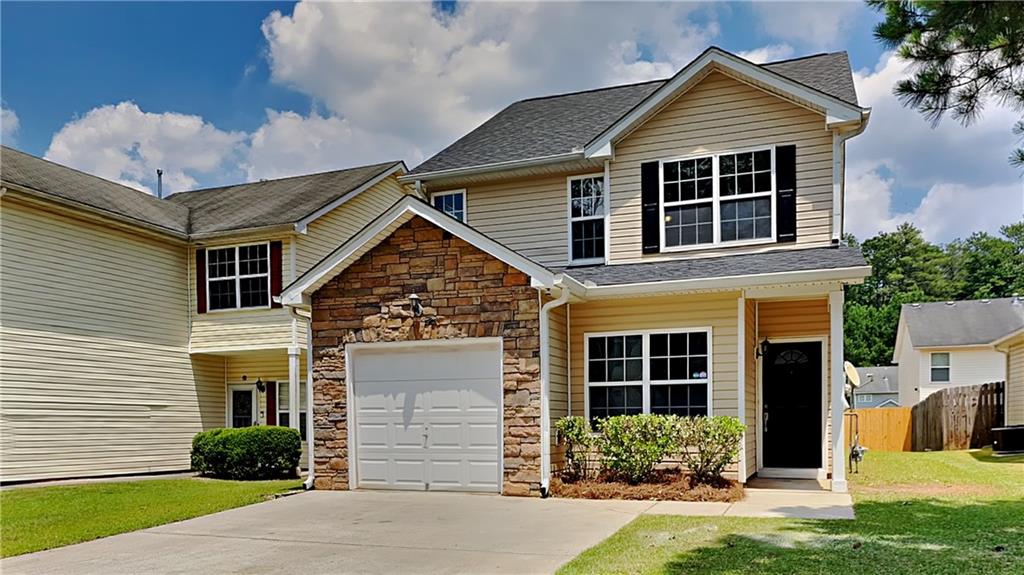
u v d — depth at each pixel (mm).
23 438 13883
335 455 11234
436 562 6305
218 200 19797
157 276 16875
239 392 18438
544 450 10000
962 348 28500
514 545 6879
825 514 8062
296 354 16344
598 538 7070
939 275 54969
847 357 48719
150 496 11422
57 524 8781
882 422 20109
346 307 11328
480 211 13531
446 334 10664
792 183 11305
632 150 12312
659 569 5633
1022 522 7434
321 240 17516
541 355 10148
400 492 10703
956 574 5227
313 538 7543
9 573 6340
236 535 7828
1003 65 5789
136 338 16234
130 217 15914
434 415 10812
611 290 10531
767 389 12281
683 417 10164
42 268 14422
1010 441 16797
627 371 11023
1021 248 53938
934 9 5406
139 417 16156
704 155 11852
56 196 14391
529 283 10289
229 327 17047
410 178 13617
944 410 19828
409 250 11016
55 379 14516
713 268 10656
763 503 8977
